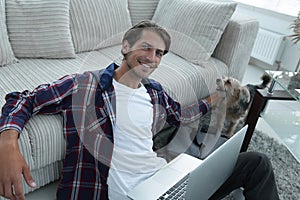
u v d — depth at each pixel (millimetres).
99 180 982
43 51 1521
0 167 844
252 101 1622
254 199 1109
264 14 2850
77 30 1629
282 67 2910
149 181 921
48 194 1171
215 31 1697
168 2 1776
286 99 1540
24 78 1318
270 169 1138
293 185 1506
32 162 1039
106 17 1681
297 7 2725
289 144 1491
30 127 1011
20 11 1451
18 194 852
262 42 2850
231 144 900
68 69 1461
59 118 1069
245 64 2086
